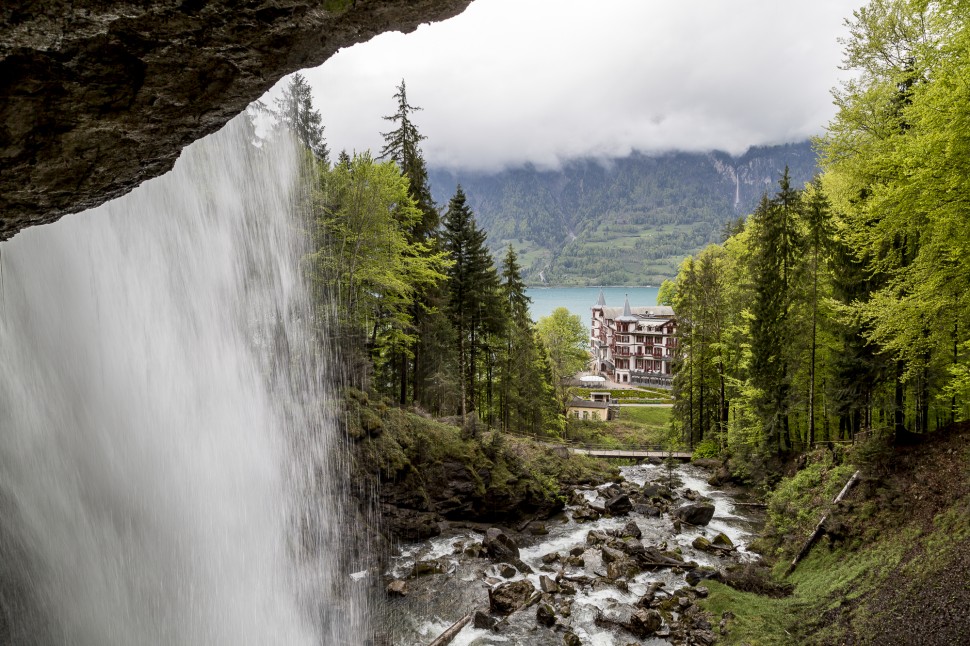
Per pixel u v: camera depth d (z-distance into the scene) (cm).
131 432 965
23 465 778
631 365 8644
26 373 793
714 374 3406
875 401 1773
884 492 1454
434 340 2975
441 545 1802
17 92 289
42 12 255
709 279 3347
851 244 1602
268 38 315
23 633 738
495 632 1284
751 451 2570
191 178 1202
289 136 1917
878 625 1005
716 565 1641
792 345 2341
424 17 341
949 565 1023
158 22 282
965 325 1356
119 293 961
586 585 1517
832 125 1557
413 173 2838
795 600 1234
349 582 1487
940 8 992
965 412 1725
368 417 1878
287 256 1788
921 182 998
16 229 382
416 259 2400
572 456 2894
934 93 964
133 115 333
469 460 2070
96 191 383
